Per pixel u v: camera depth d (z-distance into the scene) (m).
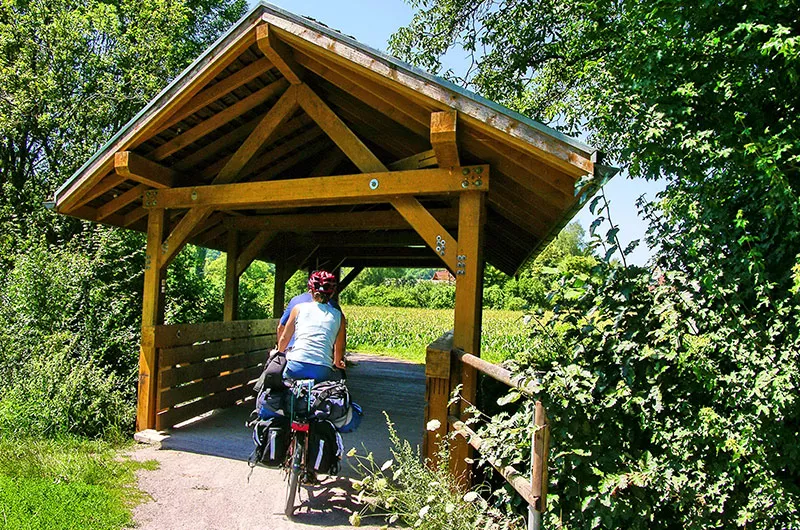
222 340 6.71
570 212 4.85
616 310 2.88
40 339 6.38
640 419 2.82
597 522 2.53
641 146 3.93
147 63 14.46
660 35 4.17
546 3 11.06
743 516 2.61
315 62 4.72
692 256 3.11
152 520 3.33
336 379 3.68
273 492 3.89
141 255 8.64
